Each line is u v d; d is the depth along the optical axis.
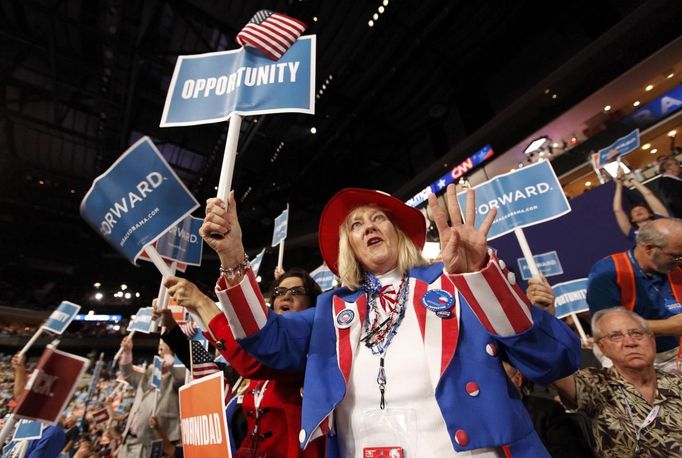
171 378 4.24
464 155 12.61
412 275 1.41
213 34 11.32
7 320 21.88
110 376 16.34
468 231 1.12
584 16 9.68
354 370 1.22
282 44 1.73
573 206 4.67
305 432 1.08
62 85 12.85
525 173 2.62
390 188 16.94
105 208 1.57
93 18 10.56
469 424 1.00
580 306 3.71
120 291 24.03
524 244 2.43
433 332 1.19
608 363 2.80
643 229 2.46
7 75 12.45
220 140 14.95
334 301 1.44
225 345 1.36
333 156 16.64
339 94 13.22
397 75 12.38
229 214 1.30
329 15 10.54
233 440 1.80
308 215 20.88
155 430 4.04
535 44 11.25
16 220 22.17
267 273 21.03
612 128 8.52
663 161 4.98
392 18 10.48
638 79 8.23
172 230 2.57
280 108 1.60
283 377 1.41
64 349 19.64
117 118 13.77
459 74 13.03
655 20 7.83
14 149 16.59
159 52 11.24
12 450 3.13
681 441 1.67
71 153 16.92
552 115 10.02
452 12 10.48
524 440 0.99
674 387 1.82
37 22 10.73
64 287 23.59
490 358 1.10
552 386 1.99
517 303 1.02
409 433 1.06
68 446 6.31
